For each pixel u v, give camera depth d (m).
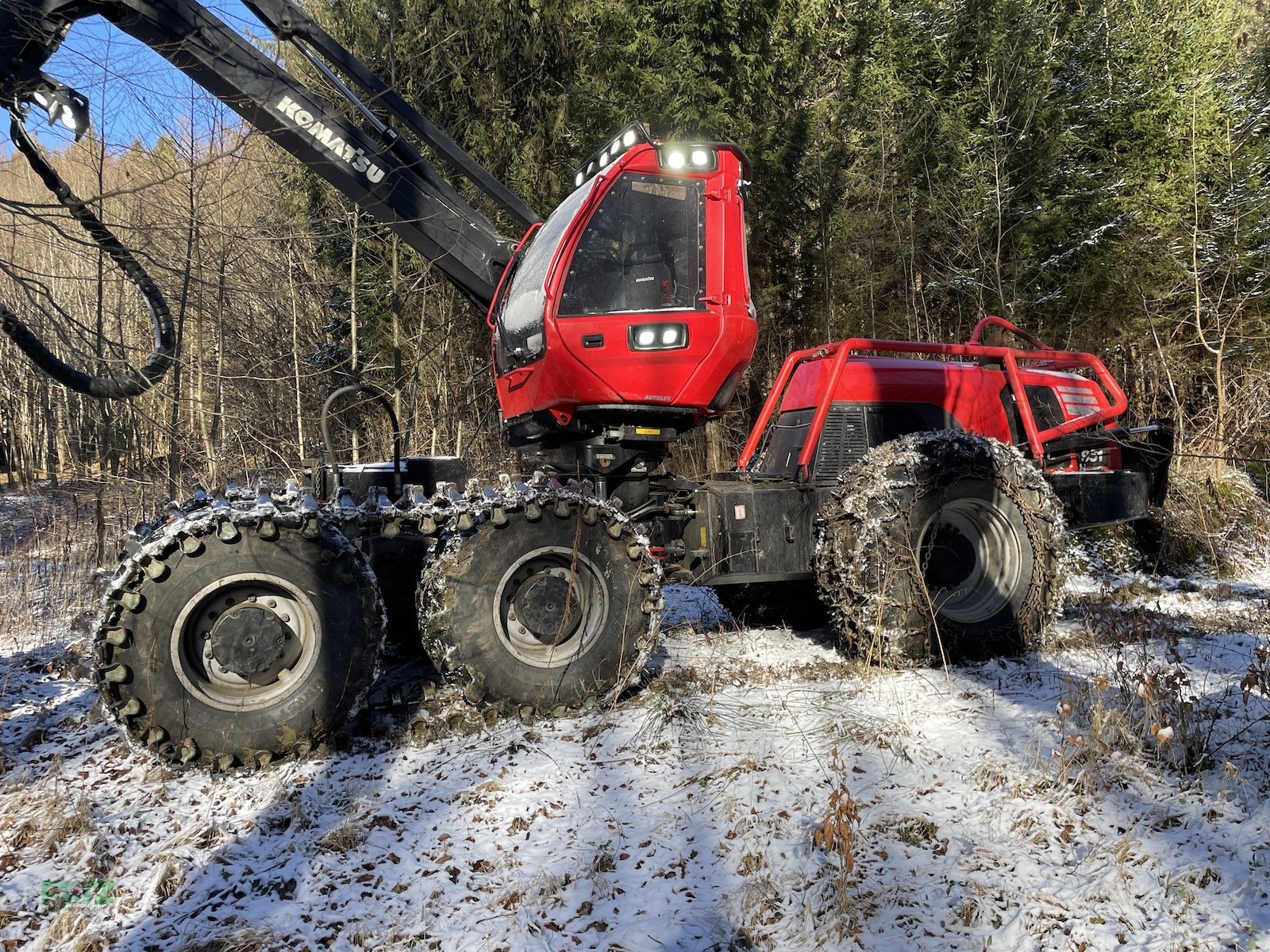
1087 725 3.03
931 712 3.31
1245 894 2.03
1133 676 3.24
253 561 2.94
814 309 13.52
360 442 12.17
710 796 2.65
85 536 8.80
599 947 1.95
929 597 3.88
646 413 3.84
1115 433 5.50
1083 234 12.92
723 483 4.36
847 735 3.05
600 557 3.42
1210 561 7.02
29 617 5.91
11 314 4.09
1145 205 12.91
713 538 4.05
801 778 2.73
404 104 4.59
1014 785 2.62
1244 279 12.70
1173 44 14.49
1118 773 2.68
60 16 3.93
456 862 2.32
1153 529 7.13
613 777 2.83
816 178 13.46
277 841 2.49
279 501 3.24
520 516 3.30
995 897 2.07
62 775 3.01
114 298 11.55
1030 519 4.12
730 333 3.85
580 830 2.48
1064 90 14.34
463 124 12.34
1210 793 2.55
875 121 14.31
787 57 13.80
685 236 3.88
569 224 3.78
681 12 13.47
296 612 3.07
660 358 3.74
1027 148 13.20
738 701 3.52
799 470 4.45
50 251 9.55
